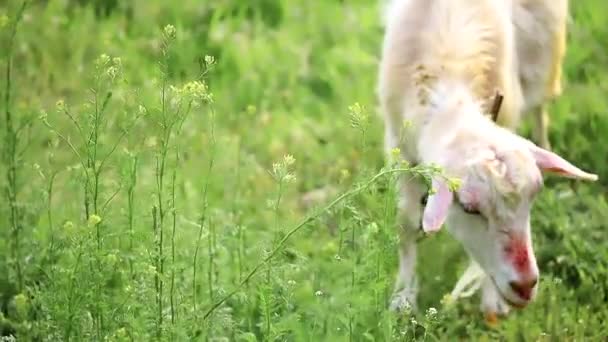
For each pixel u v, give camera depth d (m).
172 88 7.12
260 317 7.81
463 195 7.64
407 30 8.89
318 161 11.39
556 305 8.78
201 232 7.51
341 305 7.55
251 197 10.20
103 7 14.09
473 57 8.68
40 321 7.17
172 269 7.04
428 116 8.41
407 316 8.02
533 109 10.81
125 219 8.25
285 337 7.62
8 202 8.35
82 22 13.73
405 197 8.96
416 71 8.69
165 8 14.02
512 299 7.75
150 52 12.84
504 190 7.59
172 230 7.62
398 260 9.58
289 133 11.84
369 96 12.34
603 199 10.34
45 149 10.28
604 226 9.98
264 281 7.43
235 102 12.38
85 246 6.97
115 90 10.41
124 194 8.69
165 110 7.56
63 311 7.00
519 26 9.92
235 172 10.45
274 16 14.09
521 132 11.48
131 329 7.02
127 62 12.45
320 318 7.55
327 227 9.56
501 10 9.16
